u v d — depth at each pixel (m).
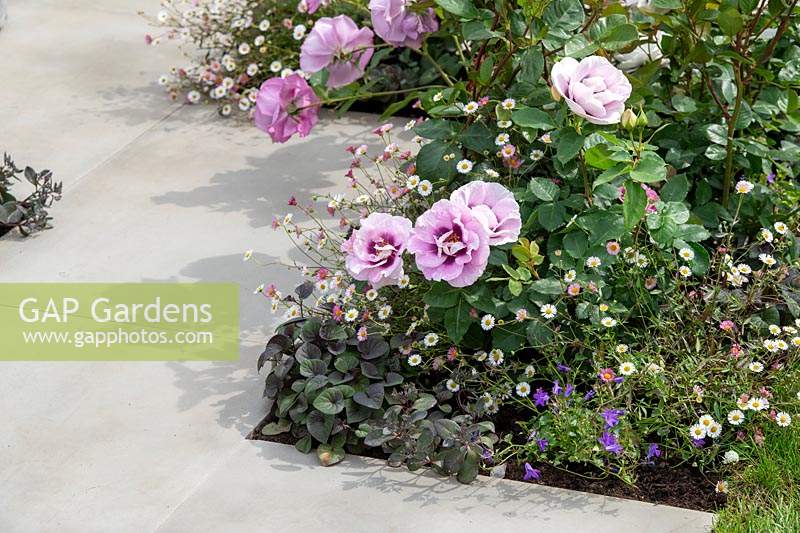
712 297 3.38
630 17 4.04
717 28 4.04
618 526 2.93
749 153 3.90
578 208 3.45
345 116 5.36
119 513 3.02
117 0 6.75
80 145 5.09
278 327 3.51
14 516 3.02
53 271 4.18
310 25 5.36
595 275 3.33
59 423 3.39
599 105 3.13
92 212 4.56
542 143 3.78
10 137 5.14
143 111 5.42
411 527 2.94
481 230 3.12
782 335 3.42
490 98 3.86
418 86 5.33
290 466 3.20
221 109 5.44
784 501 2.99
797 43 4.16
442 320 3.46
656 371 3.13
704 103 4.00
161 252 4.28
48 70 5.82
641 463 3.11
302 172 4.85
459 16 3.89
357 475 3.16
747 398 3.08
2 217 4.39
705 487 3.07
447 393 3.29
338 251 3.79
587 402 3.26
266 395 3.39
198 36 5.71
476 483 3.12
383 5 4.00
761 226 3.83
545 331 3.30
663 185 3.86
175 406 3.46
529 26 3.53
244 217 4.51
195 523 2.98
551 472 3.15
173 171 4.88
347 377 3.32
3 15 6.31
